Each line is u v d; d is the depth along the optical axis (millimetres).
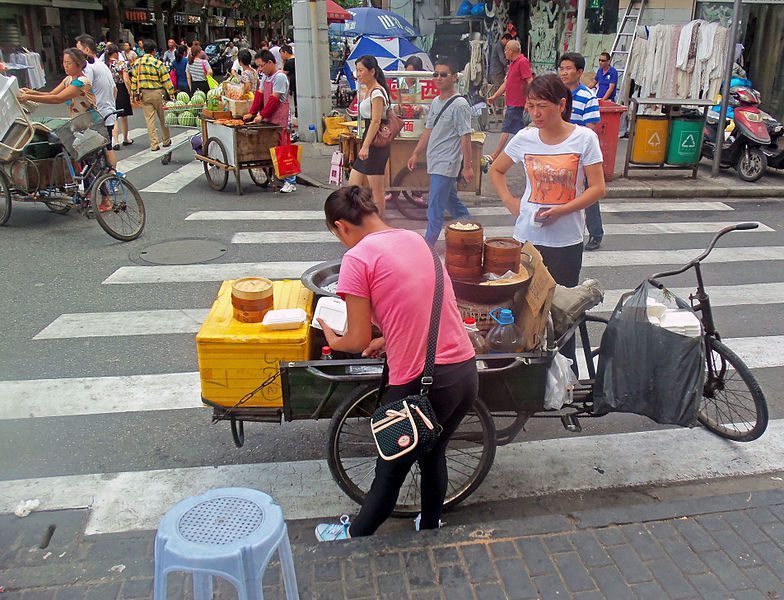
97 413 4344
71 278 6680
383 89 7699
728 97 11156
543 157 3943
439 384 2764
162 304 6070
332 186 10773
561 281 4105
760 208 9914
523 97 11375
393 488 2924
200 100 15883
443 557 2898
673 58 13828
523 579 2783
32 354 5105
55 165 8148
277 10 47094
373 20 18859
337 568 2836
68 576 2852
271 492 3623
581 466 3873
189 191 10391
